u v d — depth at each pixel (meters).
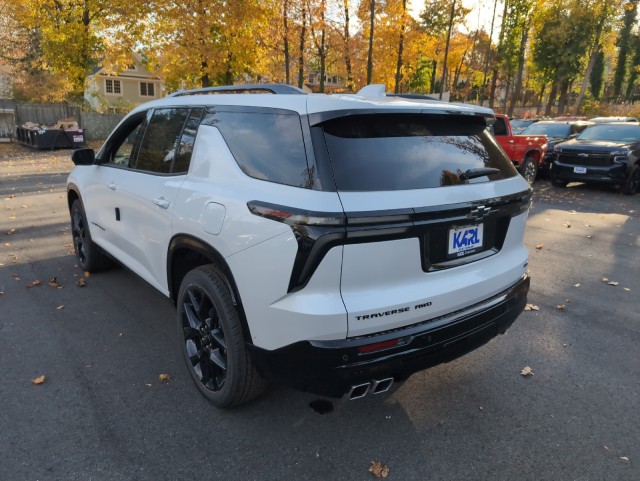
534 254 6.75
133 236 3.85
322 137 2.36
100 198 4.47
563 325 4.41
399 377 2.49
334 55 29.16
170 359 3.61
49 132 21.84
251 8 18.45
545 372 3.58
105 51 23.98
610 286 5.48
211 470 2.50
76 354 3.65
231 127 2.88
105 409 2.99
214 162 2.90
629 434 2.88
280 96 2.68
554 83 41.41
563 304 4.92
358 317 2.26
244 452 2.64
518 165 11.93
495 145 3.10
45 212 8.59
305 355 2.30
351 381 2.32
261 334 2.48
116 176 4.11
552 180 13.21
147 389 3.21
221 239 2.64
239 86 3.19
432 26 46.00
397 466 2.57
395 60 26.78
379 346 2.33
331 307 2.22
